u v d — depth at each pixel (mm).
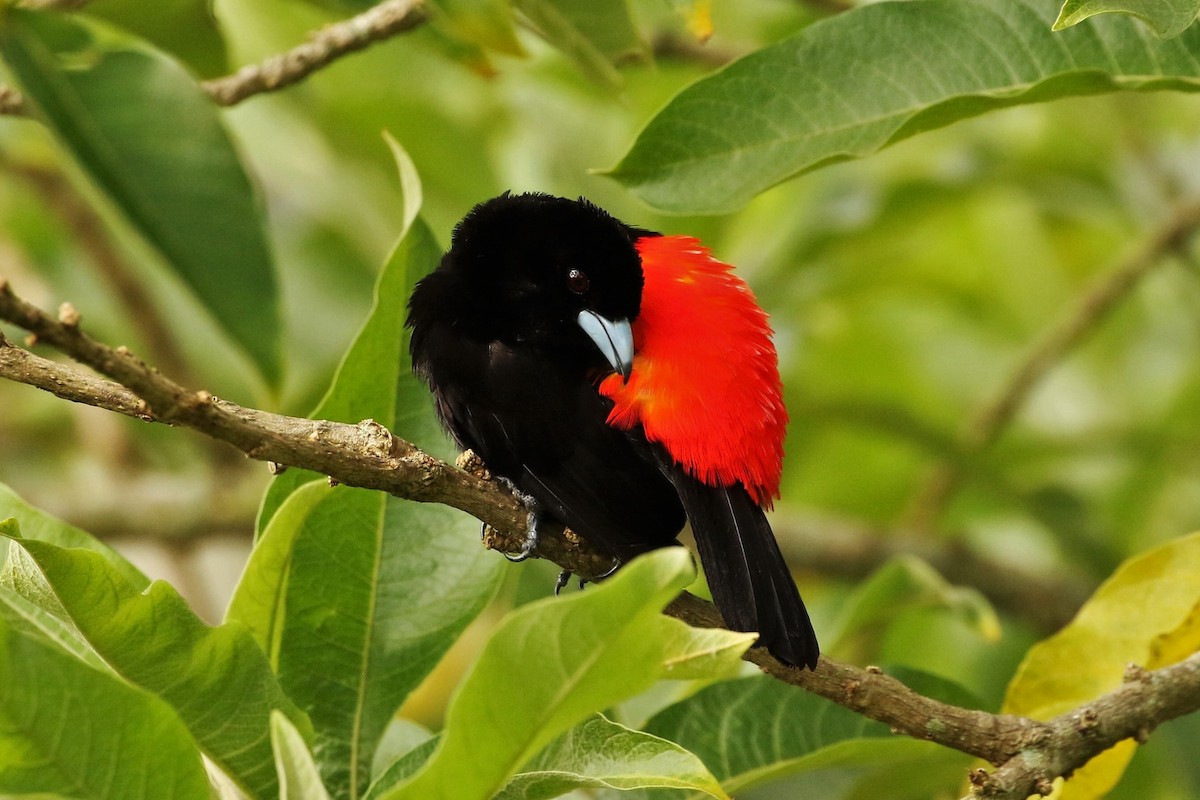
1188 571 9758
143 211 8664
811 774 12344
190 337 18672
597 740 7656
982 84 9312
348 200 18656
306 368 18328
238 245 8727
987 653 15805
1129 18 9258
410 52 16938
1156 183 18531
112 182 8656
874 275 18250
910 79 9352
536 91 17797
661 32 15992
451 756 6098
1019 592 16734
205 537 17547
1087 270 19844
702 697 9836
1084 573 17188
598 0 10203
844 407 17328
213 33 12328
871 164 18031
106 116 8734
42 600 8219
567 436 9875
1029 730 8500
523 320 10258
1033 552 19578
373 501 9211
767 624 8727
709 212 9211
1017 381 16953
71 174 9312
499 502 8305
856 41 9383
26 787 6375
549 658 5879
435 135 16766
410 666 9164
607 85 10883
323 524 9148
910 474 19047
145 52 8828
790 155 9305
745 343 9977
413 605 9219
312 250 18891
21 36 8641
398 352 9586
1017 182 17891
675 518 10102
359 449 7766
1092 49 9273
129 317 17891
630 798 9289
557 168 17562
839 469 19219
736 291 10406
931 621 15562
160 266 8633
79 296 18750
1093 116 18078
